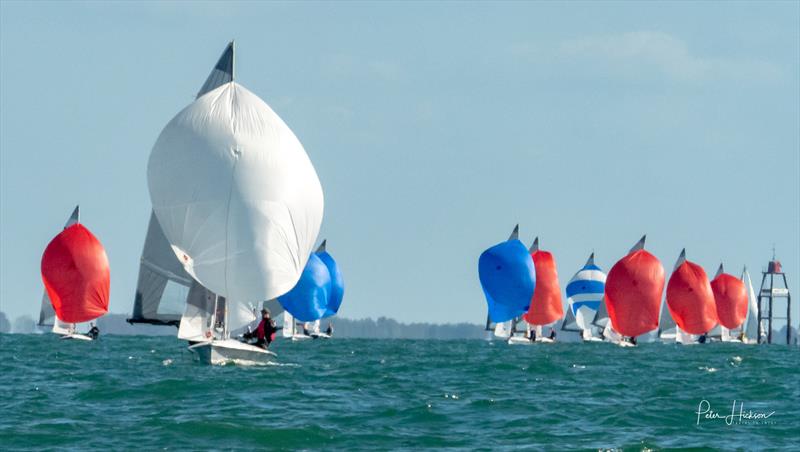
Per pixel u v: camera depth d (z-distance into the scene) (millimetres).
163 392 136125
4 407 120312
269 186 170750
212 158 170500
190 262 171125
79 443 98312
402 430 109312
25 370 175000
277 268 171250
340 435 105000
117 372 169375
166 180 171875
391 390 147750
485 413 122938
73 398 130875
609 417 121625
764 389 159125
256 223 170000
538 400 137000
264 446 99125
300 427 107000
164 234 174250
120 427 106375
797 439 108625
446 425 113625
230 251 169875
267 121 173250
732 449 101438
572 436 107438
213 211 170125
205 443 99438
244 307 172500
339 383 155250
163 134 173125
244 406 123812
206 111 172500
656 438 107125
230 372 163500
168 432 103438
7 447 96312
